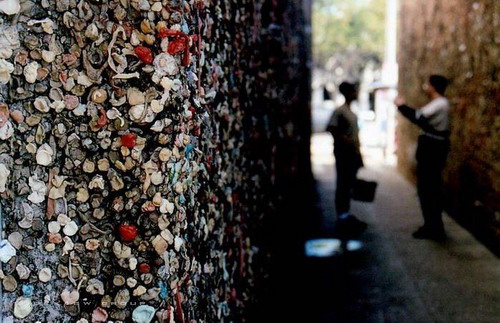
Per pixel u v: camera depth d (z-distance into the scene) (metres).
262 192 4.64
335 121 6.64
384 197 9.72
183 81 2.17
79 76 2.00
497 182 5.62
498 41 5.49
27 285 1.99
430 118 6.07
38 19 1.97
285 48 6.86
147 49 2.00
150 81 2.01
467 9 6.71
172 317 2.10
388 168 14.30
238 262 3.59
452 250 6.04
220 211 3.10
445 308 4.50
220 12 3.19
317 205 9.11
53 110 1.99
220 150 3.14
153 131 2.02
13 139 1.96
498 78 5.53
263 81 4.90
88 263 2.03
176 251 2.12
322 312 4.53
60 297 2.02
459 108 7.12
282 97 6.34
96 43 2.00
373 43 37.34
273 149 5.40
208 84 2.82
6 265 1.95
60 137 2.00
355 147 6.67
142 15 1.99
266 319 4.39
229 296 3.27
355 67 39.72
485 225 6.06
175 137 2.07
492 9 5.70
